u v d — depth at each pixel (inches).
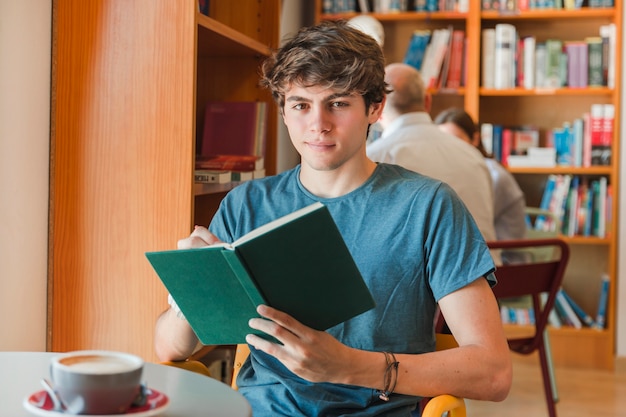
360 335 59.8
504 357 57.7
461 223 60.6
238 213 65.0
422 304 61.1
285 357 49.2
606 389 158.2
